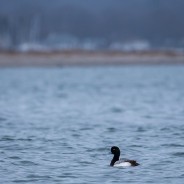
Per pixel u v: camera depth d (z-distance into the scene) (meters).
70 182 54.84
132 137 78.19
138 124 92.25
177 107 120.00
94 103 131.12
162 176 56.72
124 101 135.12
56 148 70.50
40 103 132.50
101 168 59.72
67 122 96.12
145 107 120.81
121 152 67.81
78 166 60.88
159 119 99.12
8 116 106.06
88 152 67.94
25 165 61.69
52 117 104.12
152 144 72.69
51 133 82.75
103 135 80.25
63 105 127.19
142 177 56.28
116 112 111.88
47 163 62.47
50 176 57.06
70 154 66.88
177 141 74.75
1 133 83.25
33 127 89.88
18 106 125.81
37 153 67.62
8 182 55.16
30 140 76.50
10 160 64.06
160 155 65.94
